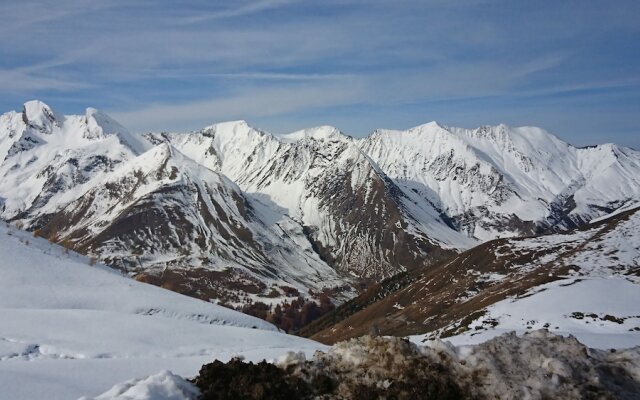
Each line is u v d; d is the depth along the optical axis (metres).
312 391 16.33
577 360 16.52
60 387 20.22
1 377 21.02
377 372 16.77
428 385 16.02
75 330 37.00
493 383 15.87
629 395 15.54
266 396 15.73
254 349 38.91
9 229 85.69
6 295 52.47
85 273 65.88
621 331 56.91
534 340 17.55
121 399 14.27
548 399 15.12
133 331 39.22
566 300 73.50
